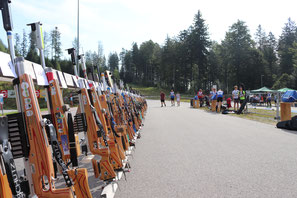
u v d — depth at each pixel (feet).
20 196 6.90
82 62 14.33
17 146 7.78
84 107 12.10
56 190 7.85
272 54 283.38
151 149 21.53
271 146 21.65
